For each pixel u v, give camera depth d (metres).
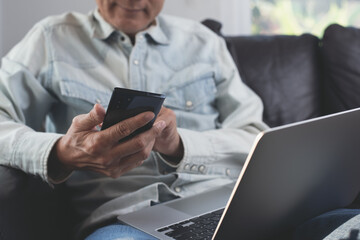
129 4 1.22
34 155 1.01
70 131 0.96
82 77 1.23
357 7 2.27
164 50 1.34
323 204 0.94
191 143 1.12
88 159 0.95
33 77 1.20
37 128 1.26
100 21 1.28
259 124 1.34
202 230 0.92
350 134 0.87
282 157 0.74
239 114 1.36
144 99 0.84
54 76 1.22
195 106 1.32
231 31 2.13
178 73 1.33
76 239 1.12
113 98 0.84
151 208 1.04
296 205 0.86
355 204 1.28
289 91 1.64
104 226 1.08
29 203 0.98
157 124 0.93
